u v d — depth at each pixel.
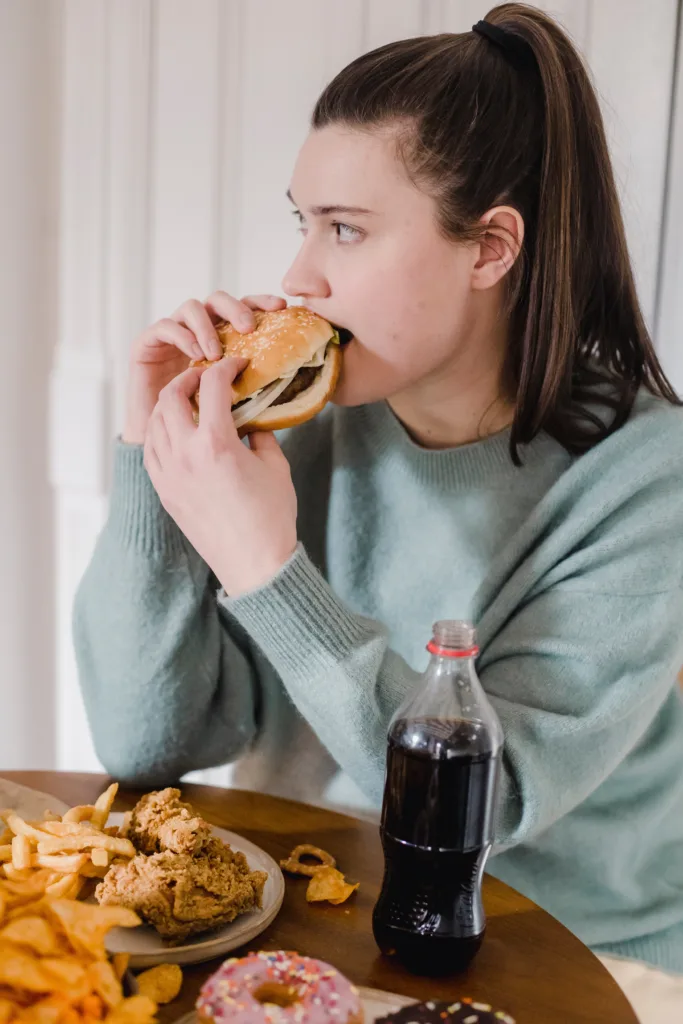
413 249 0.99
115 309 1.89
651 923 1.17
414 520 1.20
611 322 1.18
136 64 1.81
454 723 0.76
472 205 1.01
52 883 0.77
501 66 1.06
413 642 1.19
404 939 0.75
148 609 1.09
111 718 1.09
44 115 1.92
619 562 1.04
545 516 1.11
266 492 0.93
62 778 1.08
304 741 1.24
